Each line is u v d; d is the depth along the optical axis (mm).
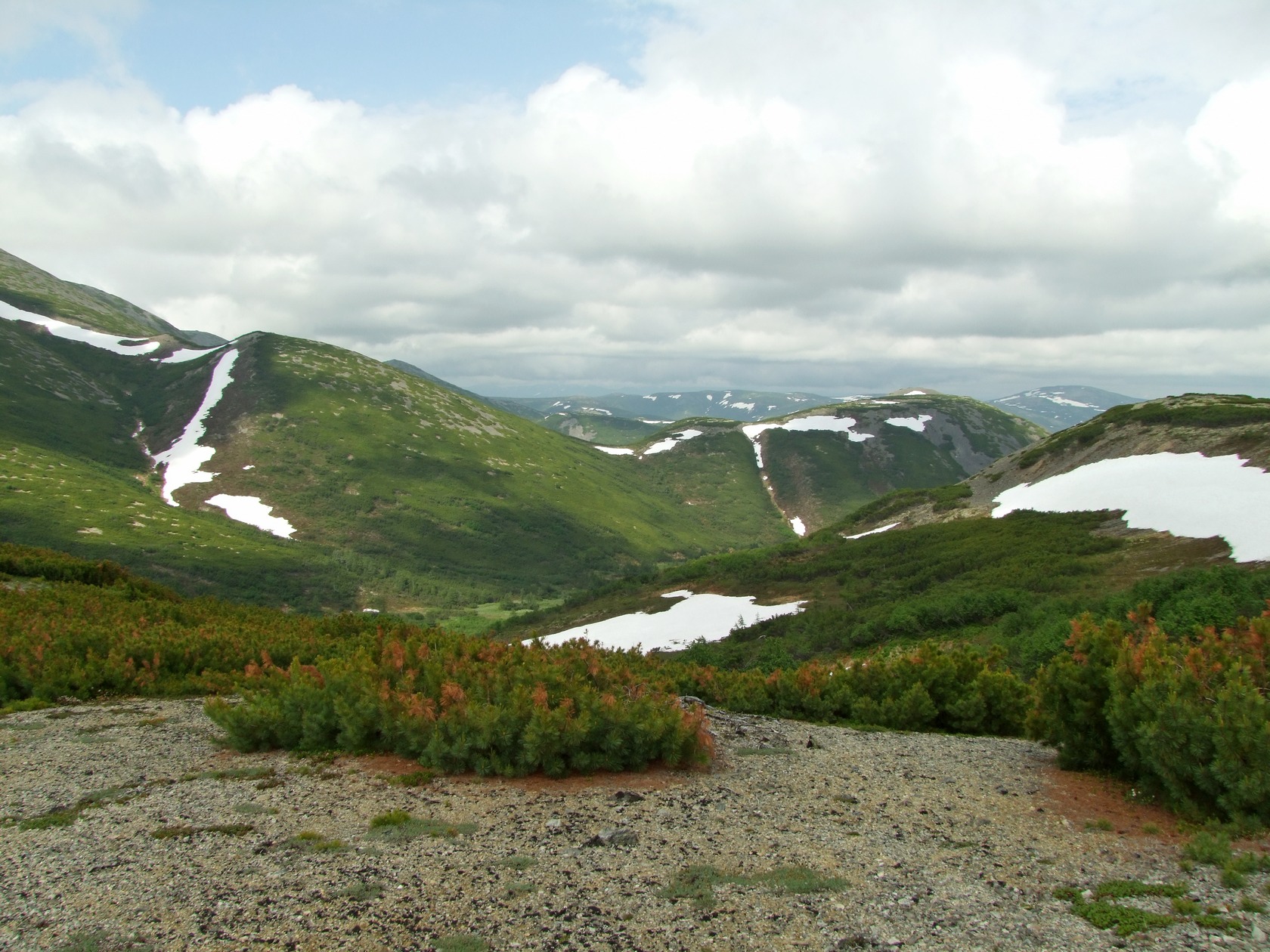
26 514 115250
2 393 169625
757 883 7402
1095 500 66375
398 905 6859
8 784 10672
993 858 8062
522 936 6320
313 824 9016
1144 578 43344
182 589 107312
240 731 12391
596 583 150250
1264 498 50031
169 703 16844
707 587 84375
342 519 156000
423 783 10719
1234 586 31266
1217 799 8844
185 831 8719
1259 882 7176
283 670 16016
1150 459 70562
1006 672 16969
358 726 12172
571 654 16219
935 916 6715
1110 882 7352
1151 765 9672
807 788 10766
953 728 15773
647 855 8109
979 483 98688
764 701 17500
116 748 12703
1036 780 11102
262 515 152000
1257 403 76625
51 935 6273
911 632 47219
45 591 28000
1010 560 56344
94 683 17562
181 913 6660
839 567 76188
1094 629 11750
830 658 47156
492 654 16141
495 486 188125
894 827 9086
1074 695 11492
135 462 167000
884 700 16453
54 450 153750
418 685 13711
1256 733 8508
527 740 10898
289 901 6914
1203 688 9633
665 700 13125
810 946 6191
